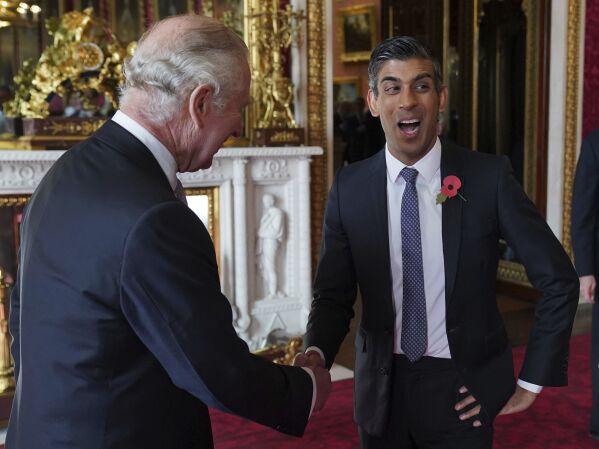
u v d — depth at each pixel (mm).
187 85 1453
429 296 2074
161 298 1338
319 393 1611
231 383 1385
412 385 2102
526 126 7203
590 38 6832
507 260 7594
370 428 2131
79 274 1366
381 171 2129
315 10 5492
